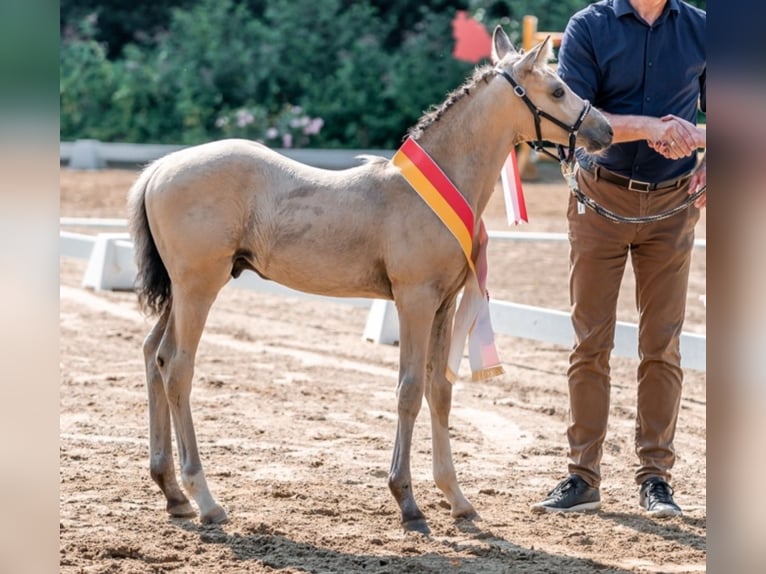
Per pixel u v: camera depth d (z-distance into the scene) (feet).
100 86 125.49
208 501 23.91
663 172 25.38
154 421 24.61
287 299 59.11
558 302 57.62
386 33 131.95
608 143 23.63
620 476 29.73
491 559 21.88
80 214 81.05
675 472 30.07
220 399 37.27
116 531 22.95
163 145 120.06
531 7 125.90
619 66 25.14
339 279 23.76
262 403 36.99
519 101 23.66
